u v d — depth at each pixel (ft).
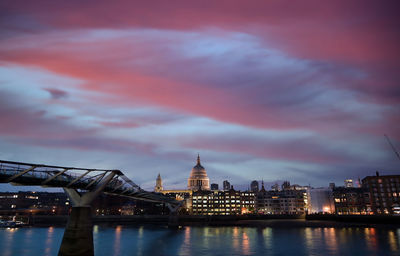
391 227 565.94
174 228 633.61
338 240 399.24
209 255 302.66
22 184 190.19
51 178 193.88
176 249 339.16
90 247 210.18
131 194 341.62
